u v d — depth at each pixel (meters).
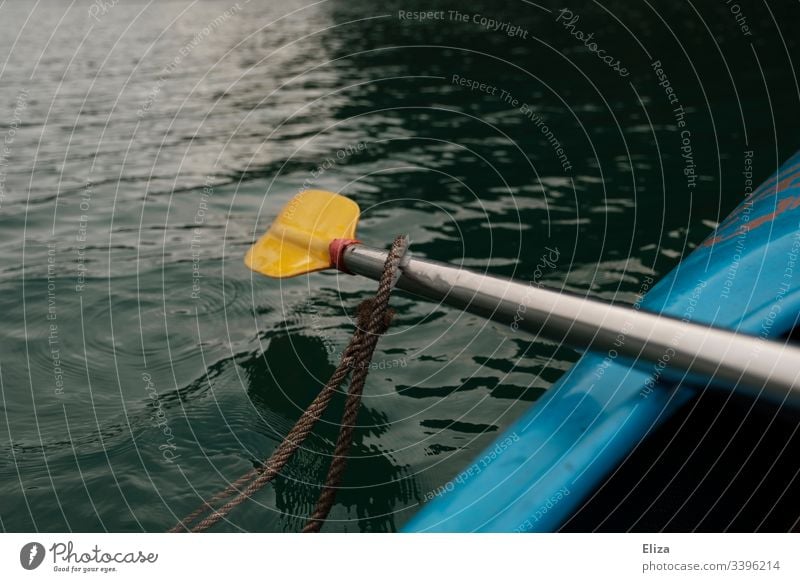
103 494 1.30
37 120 4.00
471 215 2.48
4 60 6.07
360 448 1.41
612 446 1.17
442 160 3.09
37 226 2.47
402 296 1.95
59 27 8.34
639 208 2.50
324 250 1.55
